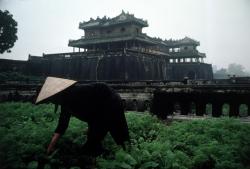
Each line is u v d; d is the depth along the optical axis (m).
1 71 47.12
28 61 51.25
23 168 4.80
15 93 20.94
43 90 5.26
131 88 15.60
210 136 7.79
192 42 66.81
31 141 6.03
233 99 9.48
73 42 59.19
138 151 6.15
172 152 6.15
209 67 67.12
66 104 5.38
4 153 5.16
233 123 8.97
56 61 49.88
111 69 42.03
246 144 6.83
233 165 5.29
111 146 6.37
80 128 7.57
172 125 9.91
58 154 5.47
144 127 9.32
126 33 53.66
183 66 62.72
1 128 7.16
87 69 45.22
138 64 43.50
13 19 51.22
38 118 10.10
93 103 5.47
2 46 50.41
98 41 54.75
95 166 5.34
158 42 62.06
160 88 11.55
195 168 5.60
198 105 10.39
